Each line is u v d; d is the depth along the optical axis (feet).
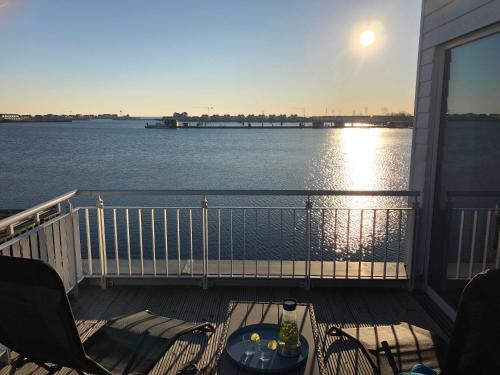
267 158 95.30
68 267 11.28
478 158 9.48
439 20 10.99
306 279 12.02
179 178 64.08
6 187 59.26
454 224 10.65
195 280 12.20
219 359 6.01
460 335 5.34
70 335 5.81
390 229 31.40
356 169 70.59
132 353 6.71
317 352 6.10
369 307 11.03
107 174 70.44
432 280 11.75
